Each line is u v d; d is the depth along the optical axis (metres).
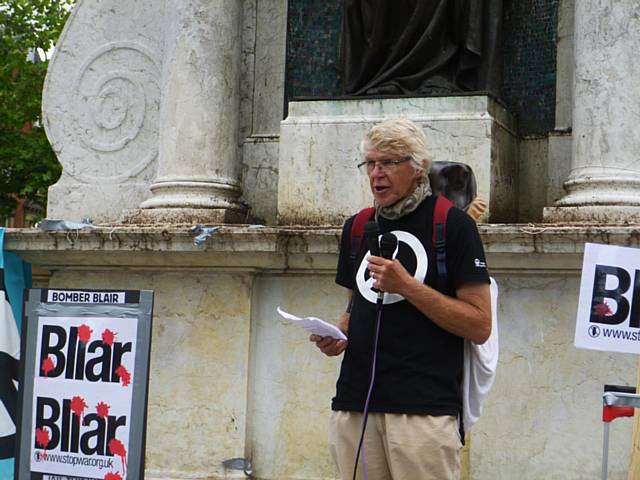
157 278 10.16
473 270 6.00
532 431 9.10
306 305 9.84
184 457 9.93
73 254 10.27
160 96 11.48
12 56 28.08
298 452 9.75
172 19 10.98
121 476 7.90
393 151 6.06
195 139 10.76
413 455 5.83
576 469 8.99
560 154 10.49
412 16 10.62
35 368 8.17
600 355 8.98
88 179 11.77
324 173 10.29
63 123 11.91
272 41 11.41
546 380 9.09
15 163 27.33
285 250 9.66
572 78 10.36
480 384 6.23
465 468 9.20
